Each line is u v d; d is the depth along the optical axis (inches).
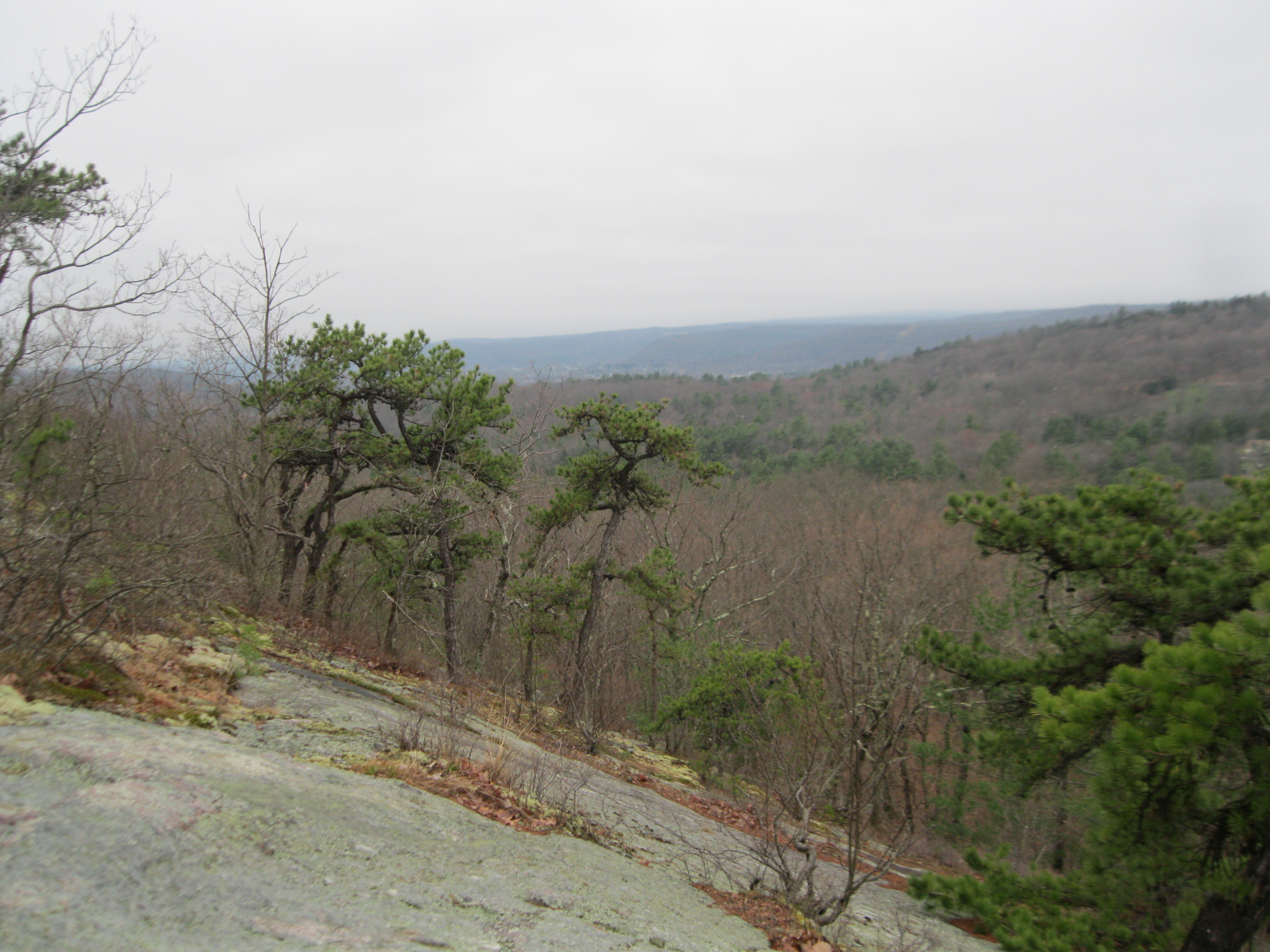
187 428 681.0
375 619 855.1
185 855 149.3
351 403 756.6
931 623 692.1
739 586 1231.5
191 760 204.1
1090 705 315.6
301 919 143.2
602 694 818.2
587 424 796.0
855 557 1077.1
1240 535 375.2
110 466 383.9
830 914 306.8
